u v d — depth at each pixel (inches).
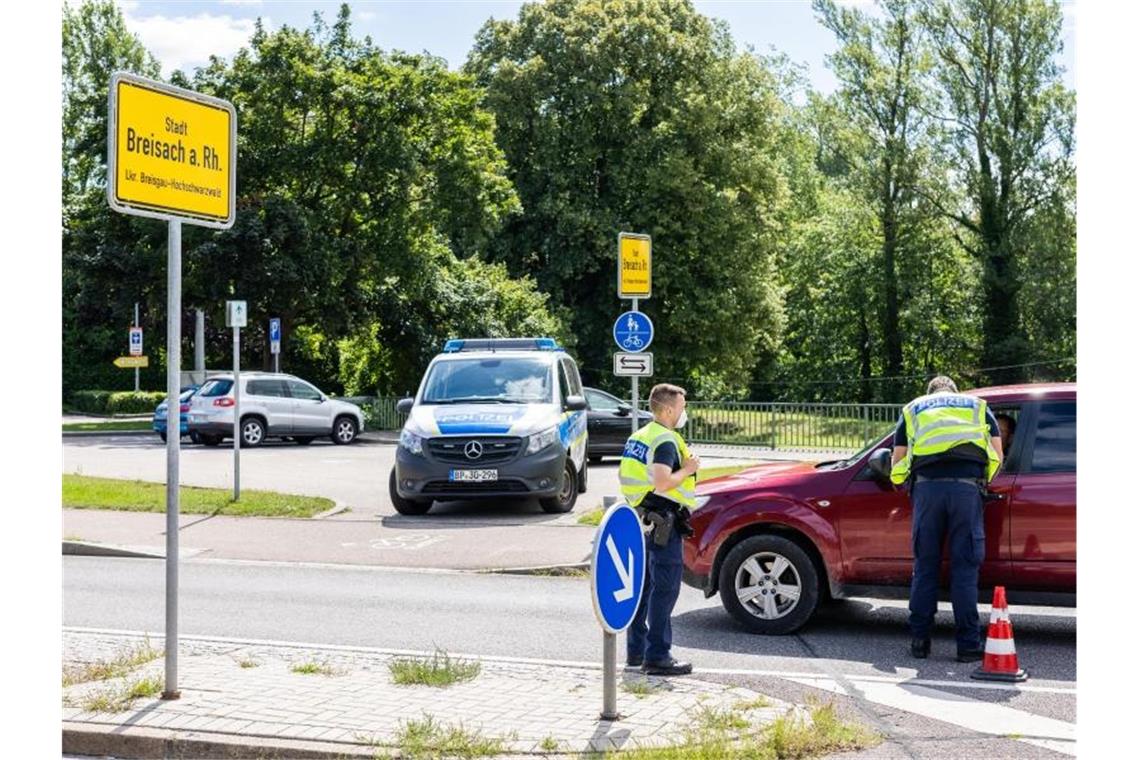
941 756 260.4
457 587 502.3
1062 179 2127.2
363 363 1946.4
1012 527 380.2
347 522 691.4
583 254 1930.4
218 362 2265.0
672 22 2032.5
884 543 394.3
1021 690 324.2
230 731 267.0
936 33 2181.3
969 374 2444.6
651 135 1950.1
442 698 299.4
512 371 766.5
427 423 717.3
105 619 428.1
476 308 1851.6
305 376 2252.7
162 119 292.5
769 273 2108.8
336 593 486.6
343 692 304.0
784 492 406.6
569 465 739.4
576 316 2018.9
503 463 700.0
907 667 354.9
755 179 2010.3
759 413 1288.1
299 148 1627.7
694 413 1330.0
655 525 335.6
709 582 410.6
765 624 404.5
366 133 1647.4
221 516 710.5
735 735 263.4
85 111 1743.4
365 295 1734.7
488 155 1737.2
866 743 266.2
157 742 263.1
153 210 290.5
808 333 2694.4
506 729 270.2
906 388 2497.5
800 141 2898.6
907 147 2240.4
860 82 2262.6
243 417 1354.6
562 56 1968.5
